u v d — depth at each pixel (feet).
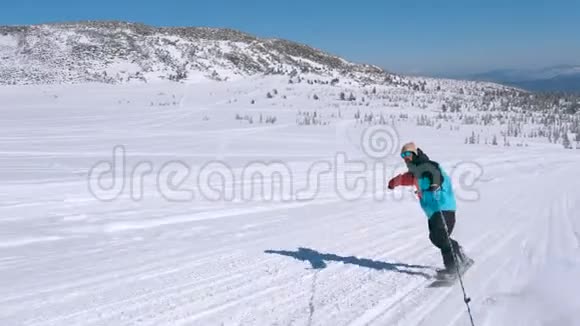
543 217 32.99
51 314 16.25
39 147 74.90
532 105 194.08
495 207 37.27
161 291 18.62
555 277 19.34
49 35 279.08
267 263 22.59
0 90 188.75
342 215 34.45
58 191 39.40
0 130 100.94
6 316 16.03
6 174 47.37
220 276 20.61
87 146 78.07
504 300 17.37
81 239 26.91
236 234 28.55
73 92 187.83
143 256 23.65
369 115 146.82
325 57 362.33
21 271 20.98
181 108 152.87
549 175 58.44
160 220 31.73
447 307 17.01
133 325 15.48
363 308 17.02
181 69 258.57
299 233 28.91
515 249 24.63
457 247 20.21
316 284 19.65
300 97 183.83
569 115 171.32
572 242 25.58
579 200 39.99
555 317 15.43
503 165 68.64
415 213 35.37
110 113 139.74
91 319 15.89
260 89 203.72
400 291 18.83
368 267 22.13
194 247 25.52
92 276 20.40
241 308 16.97
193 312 16.57
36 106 153.17
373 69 357.61
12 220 30.32
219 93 191.11
